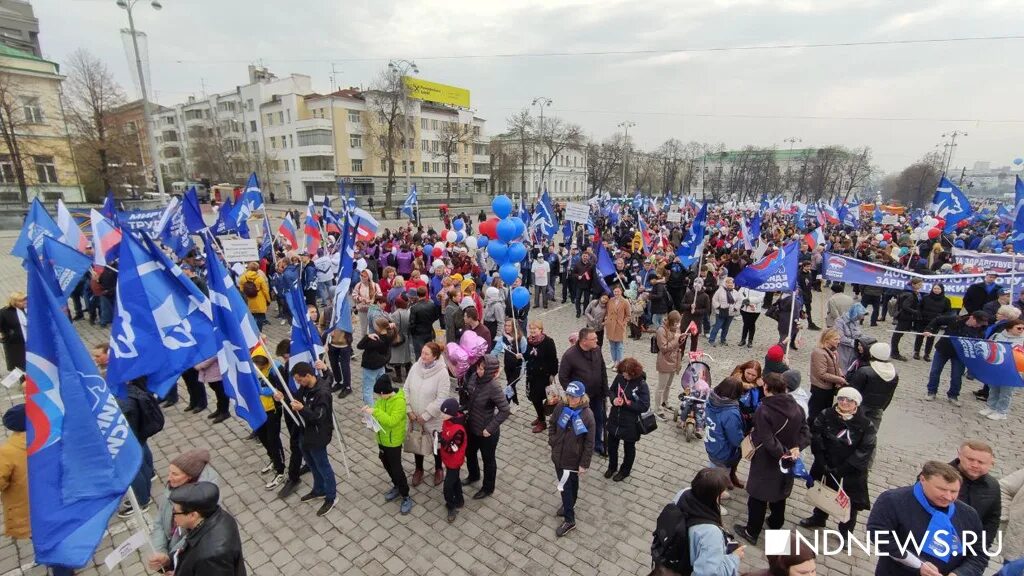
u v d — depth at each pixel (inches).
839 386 249.4
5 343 328.2
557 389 260.8
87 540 126.3
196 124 2935.5
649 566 184.2
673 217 964.6
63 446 126.9
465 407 223.9
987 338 307.1
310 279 498.6
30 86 1406.3
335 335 326.0
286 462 257.6
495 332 384.8
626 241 874.8
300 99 2481.5
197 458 146.6
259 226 1405.0
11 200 1397.6
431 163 2812.5
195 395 313.7
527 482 240.7
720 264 594.2
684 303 442.6
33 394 124.3
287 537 200.4
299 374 205.6
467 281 416.5
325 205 633.6
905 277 402.6
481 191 3238.2
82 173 1568.7
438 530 204.5
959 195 549.6
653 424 229.8
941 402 332.2
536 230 644.1
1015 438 282.0
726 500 225.8
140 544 136.5
